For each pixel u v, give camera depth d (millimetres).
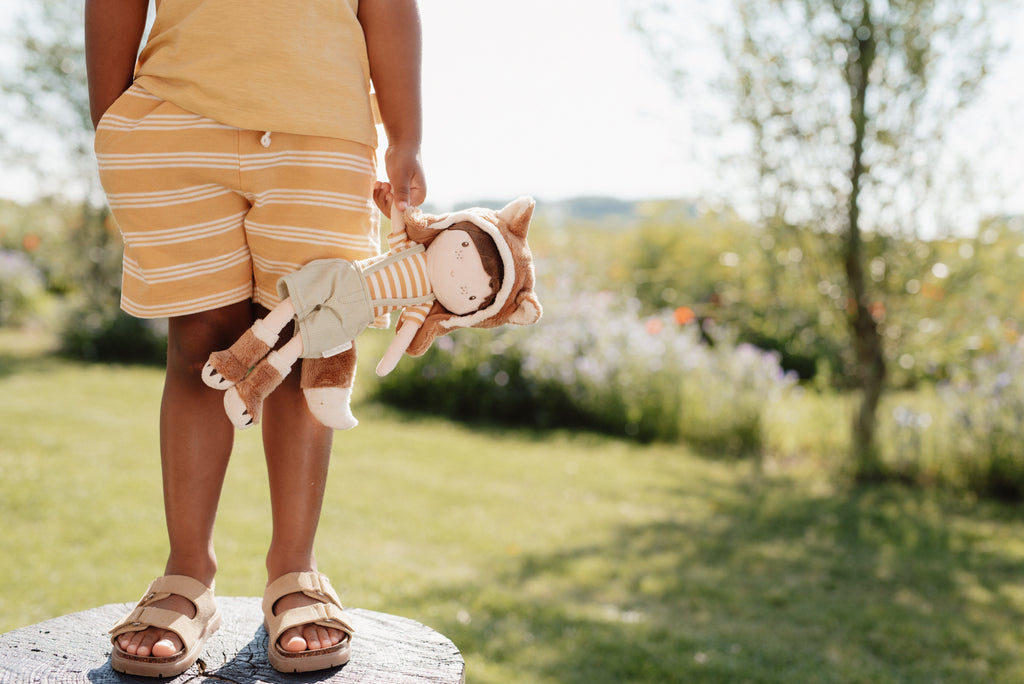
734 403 6602
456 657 1427
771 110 5359
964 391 5754
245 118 1223
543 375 7125
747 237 5871
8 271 11586
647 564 3910
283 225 1246
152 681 1275
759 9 5242
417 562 3756
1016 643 3164
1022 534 4570
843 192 5410
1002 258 5500
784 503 4973
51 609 2971
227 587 3133
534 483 5223
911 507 5000
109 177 1249
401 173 1309
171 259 1260
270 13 1254
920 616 3400
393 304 1246
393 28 1366
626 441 6688
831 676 2834
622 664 2857
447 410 7344
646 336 7402
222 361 1201
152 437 5582
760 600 3533
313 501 1440
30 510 3984
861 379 5766
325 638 1350
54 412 6098
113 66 1304
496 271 1230
